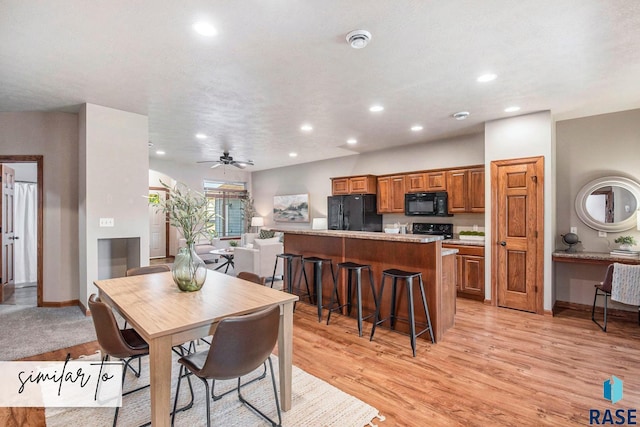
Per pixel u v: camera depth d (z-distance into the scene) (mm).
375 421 2025
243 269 6191
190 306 1949
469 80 3115
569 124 4406
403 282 3490
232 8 2000
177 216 2344
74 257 4277
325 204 7891
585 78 3062
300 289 4672
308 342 3229
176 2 1938
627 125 4023
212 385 2297
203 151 6773
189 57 2648
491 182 4438
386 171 6539
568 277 4395
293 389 2377
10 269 5098
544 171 4023
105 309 1864
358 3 1955
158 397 1589
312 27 2219
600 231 4188
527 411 2133
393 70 2910
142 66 2811
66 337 3230
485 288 4512
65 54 2590
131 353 1934
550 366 2738
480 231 5184
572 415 2094
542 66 2816
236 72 2939
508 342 3236
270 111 4082
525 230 4176
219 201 9523
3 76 3016
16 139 4172
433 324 3250
